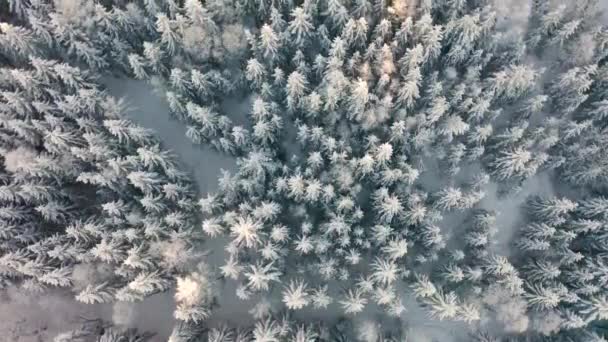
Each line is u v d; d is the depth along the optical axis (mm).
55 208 27203
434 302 27234
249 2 29172
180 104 28906
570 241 29219
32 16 26594
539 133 29469
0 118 26438
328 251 28297
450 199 28453
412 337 29422
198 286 26562
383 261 27047
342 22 28672
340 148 28297
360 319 29625
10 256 25656
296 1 29734
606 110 29500
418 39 28812
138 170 27219
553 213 29000
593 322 29594
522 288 27984
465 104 28672
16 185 26766
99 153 26453
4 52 28297
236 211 28594
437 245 28562
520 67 28156
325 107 28484
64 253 26219
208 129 29297
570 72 28859
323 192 27375
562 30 29469
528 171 29750
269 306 28234
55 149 26828
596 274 27609
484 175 29547
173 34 27844
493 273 28359
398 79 29234
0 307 29297
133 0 29047
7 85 27734
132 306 28828
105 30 28766
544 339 29328
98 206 28844
